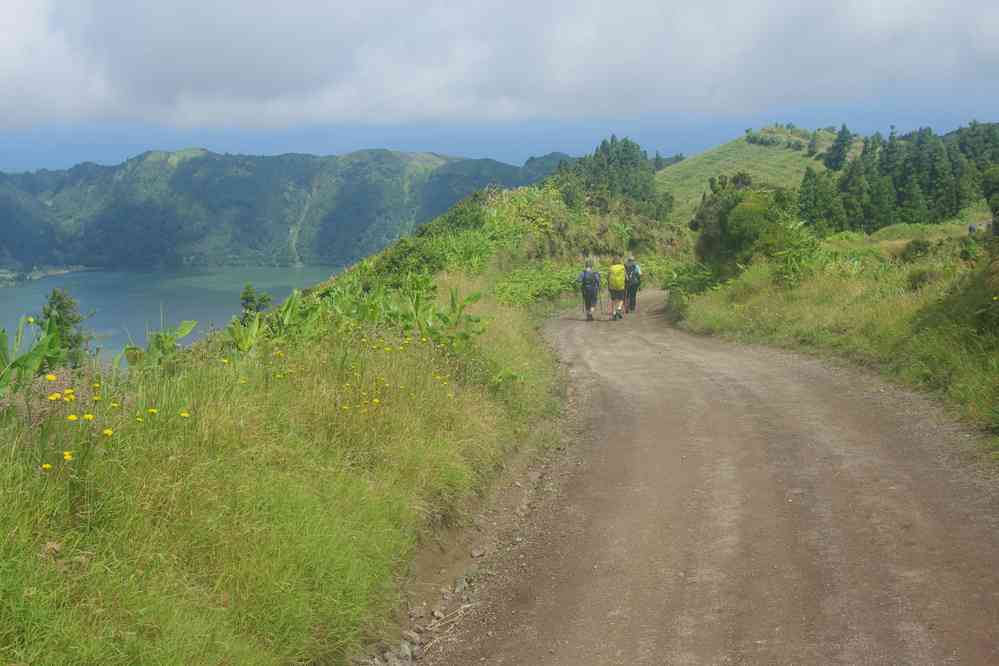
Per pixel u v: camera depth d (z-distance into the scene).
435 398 8.14
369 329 9.58
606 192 52.16
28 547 3.86
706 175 152.75
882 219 95.94
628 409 11.21
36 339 5.01
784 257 22.20
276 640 4.28
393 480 6.35
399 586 5.52
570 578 5.76
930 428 8.73
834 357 13.93
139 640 3.74
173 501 4.64
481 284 24.09
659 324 23.66
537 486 8.04
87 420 4.73
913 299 14.68
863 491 6.90
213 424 5.55
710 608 5.04
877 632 4.52
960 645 4.29
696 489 7.38
